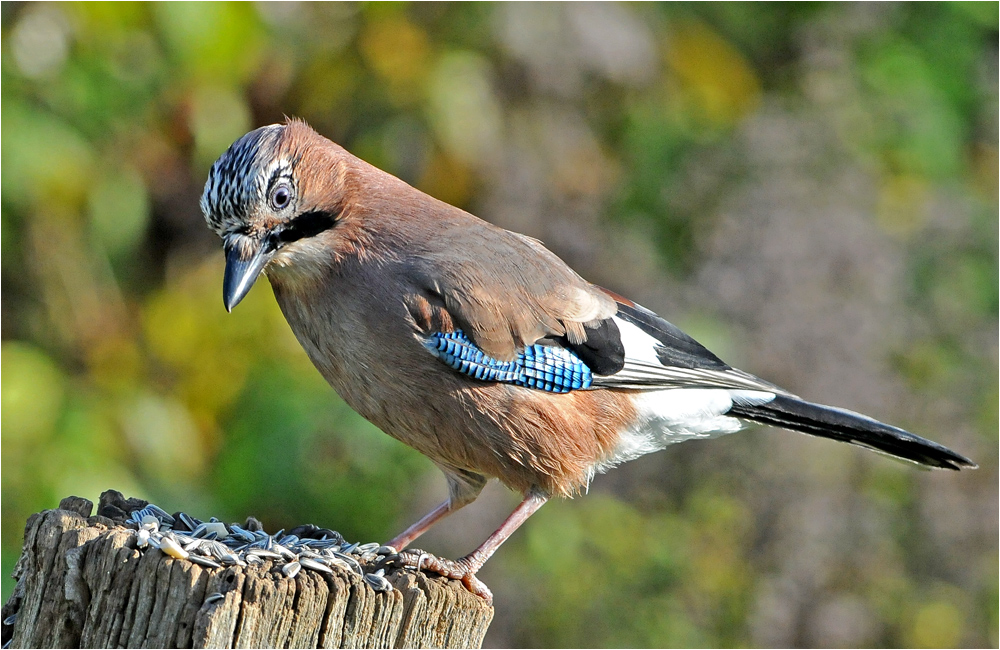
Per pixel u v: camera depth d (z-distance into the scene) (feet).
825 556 33.88
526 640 33.42
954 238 40.27
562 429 22.08
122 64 36.96
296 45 39.70
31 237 37.73
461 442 21.71
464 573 20.39
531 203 39.22
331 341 21.47
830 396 34.58
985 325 38.40
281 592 15.44
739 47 45.93
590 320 22.58
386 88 38.70
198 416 37.22
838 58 43.80
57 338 38.22
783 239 36.35
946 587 34.60
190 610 15.28
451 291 21.04
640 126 42.91
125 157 37.88
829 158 39.24
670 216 40.96
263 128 21.12
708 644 33.24
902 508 35.04
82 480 33.53
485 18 39.42
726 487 34.78
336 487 36.09
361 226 21.34
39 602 16.14
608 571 34.42
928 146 43.34
